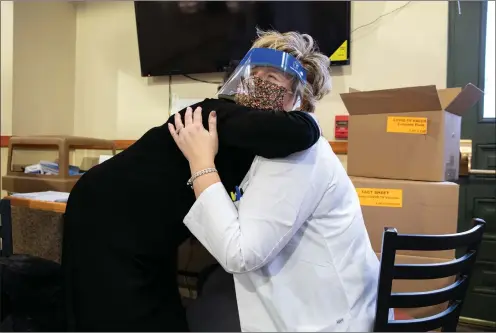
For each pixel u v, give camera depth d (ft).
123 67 9.38
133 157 3.26
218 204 2.86
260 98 3.25
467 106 5.15
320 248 3.09
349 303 3.07
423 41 7.27
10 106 8.11
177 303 3.35
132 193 3.14
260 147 2.86
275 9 7.82
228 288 3.98
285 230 2.86
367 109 5.21
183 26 8.46
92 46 9.65
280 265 3.09
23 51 8.39
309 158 3.01
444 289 3.42
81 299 3.13
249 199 2.91
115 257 3.08
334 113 7.79
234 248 2.77
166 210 3.14
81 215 3.23
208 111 3.19
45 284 3.81
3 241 4.38
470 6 7.02
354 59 7.66
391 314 3.65
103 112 9.57
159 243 3.16
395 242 3.05
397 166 5.06
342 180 3.26
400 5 7.38
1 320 4.11
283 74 3.27
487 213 6.50
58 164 6.64
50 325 3.71
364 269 3.26
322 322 3.00
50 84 9.07
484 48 6.97
